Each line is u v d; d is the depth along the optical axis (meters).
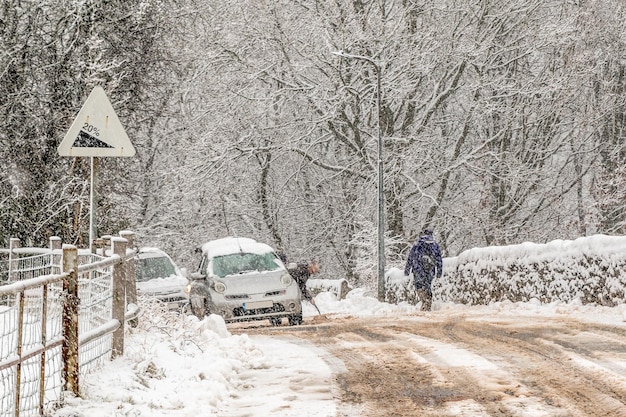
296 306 22.45
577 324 16.61
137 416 8.98
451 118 53.12
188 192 47.41
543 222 53.31
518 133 53.69
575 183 53.38
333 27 47.84
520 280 22.97
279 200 52.66
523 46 49.47
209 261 23.73
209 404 9.96
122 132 12.02
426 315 22.33
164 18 28.80
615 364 11.60
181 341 13.39
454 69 49.47
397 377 11.38
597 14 50.91
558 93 50.00
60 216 25.23
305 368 12.41
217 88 49.78
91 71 25.05
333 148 53.72
